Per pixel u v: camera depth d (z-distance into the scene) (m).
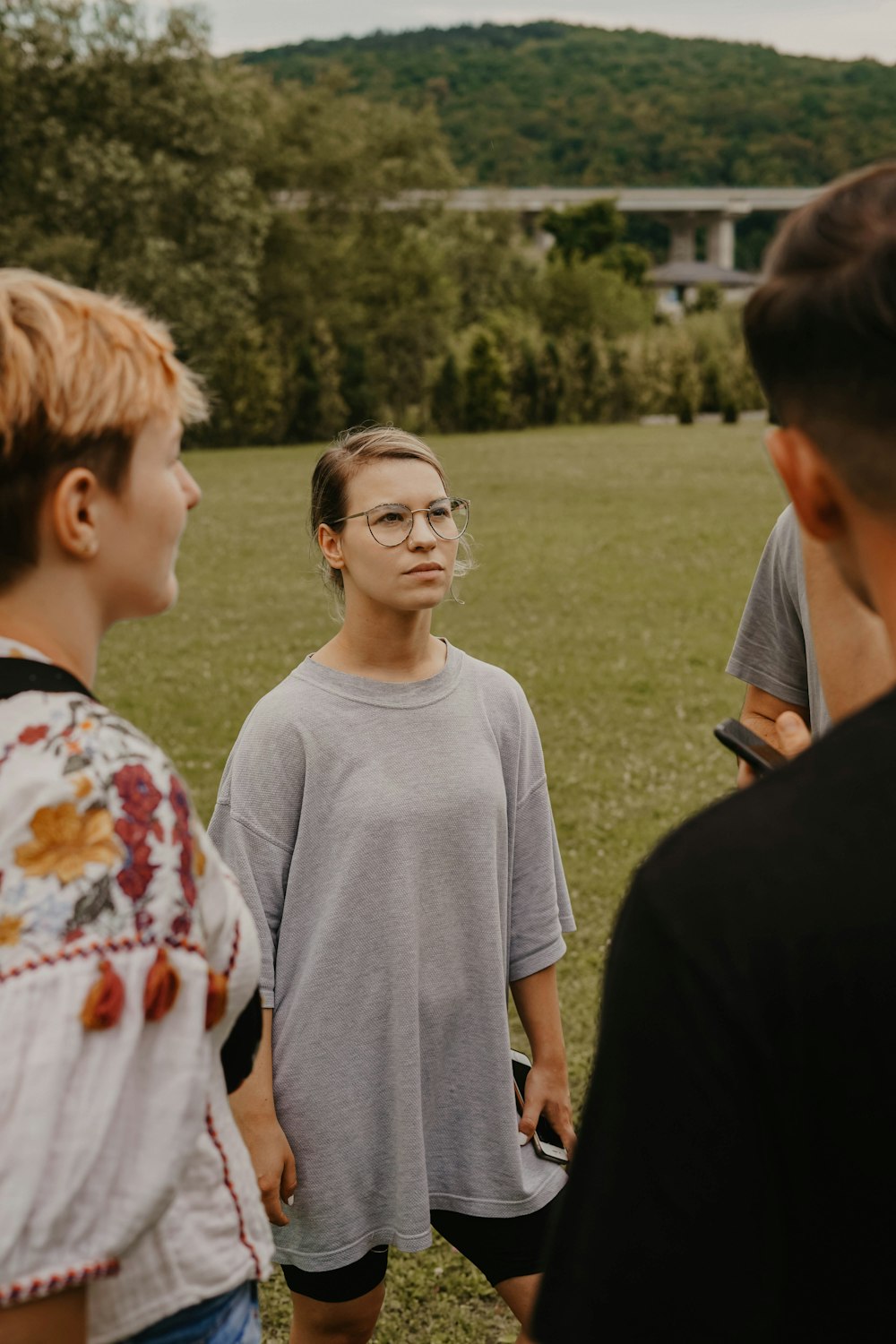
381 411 40.97
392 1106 2.05
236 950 1.19
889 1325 0.84
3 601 1.14
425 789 2.05
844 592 1.44
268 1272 1.27
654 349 45.09
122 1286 1.13
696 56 185.25
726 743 1.29
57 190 33.19
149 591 1.21
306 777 2.05
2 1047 0.96
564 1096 2.28
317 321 41.28
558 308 56.19
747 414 48.47
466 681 2.20
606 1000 0.88
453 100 160.25
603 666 9.63
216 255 35.97
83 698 1.11
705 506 19.62
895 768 0.83
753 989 0.81
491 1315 2.87
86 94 34.72
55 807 1.03
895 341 0.81
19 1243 0.95
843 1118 0.81
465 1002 2.10
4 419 1.06
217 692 8.87
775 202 122.00
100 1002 0.99
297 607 12.19
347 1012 2.04
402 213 47.75
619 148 151.88
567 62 179.62
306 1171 2.05
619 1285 0.85
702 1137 0.82
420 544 2.04
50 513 1.11
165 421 1.18
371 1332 2.21
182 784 1.12
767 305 0.87
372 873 2.03
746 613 2.19
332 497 2.11
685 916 0.83
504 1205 2.10
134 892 1.03
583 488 22.47
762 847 0.83
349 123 46.19
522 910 2.29
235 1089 1.28
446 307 46.50
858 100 154.50
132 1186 1.00
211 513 19.98
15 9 34.19
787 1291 0.86
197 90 35.25
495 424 41.19
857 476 0.86
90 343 1.11
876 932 0.79
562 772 6.95
